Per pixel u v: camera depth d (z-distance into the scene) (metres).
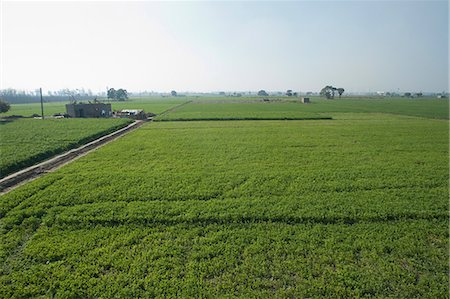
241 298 6.73
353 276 7.43
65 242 9.09
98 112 54.72
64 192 13.08
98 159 20.05
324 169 16.95
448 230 9.58
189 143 26.38
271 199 12.22
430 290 6.93
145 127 39.81
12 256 8.50
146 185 14.09
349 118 50.72
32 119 48.25
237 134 32.19
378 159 19.61
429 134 31.27
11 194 12.80
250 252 8.51
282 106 89.44
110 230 9.87
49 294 6.98
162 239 9.40
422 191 13.04
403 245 8.73
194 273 7.64
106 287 7.11
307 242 9.05
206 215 10.69
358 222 10.34
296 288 7.03
